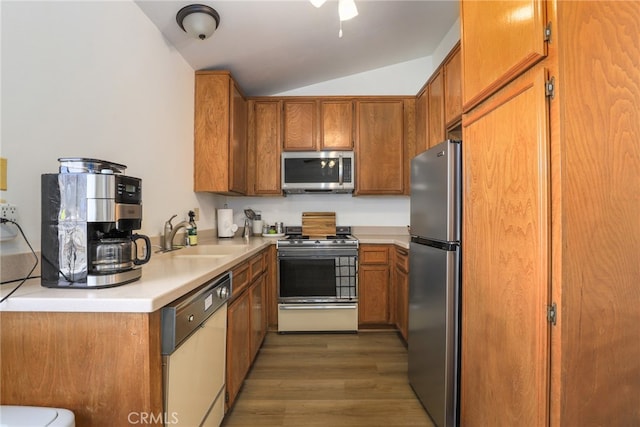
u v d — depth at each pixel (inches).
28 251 42.1
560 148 33.3
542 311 34.9
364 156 120.8
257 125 120.6
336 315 112.1
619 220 33.9
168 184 79.8
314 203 133.4
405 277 100.7
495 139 44.2
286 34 86.8
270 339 106.4
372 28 95.0
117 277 38.5
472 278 51.2
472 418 51.4
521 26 37.3
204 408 49.1
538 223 35.3
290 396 73.3
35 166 43.5
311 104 120.8
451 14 95.6
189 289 41.7
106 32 57.3
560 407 33.6
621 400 34.1
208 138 95.8
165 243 75.5
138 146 67.1
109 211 38.0
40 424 29.6
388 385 78.0
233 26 78.2
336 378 81.4
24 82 42.0
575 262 33.4
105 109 57.1
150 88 71.7
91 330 34.1
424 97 109.0
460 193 56.6
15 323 34.2
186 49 84.2
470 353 51.9
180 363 40.4
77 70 50.8
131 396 34.2
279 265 111.3
